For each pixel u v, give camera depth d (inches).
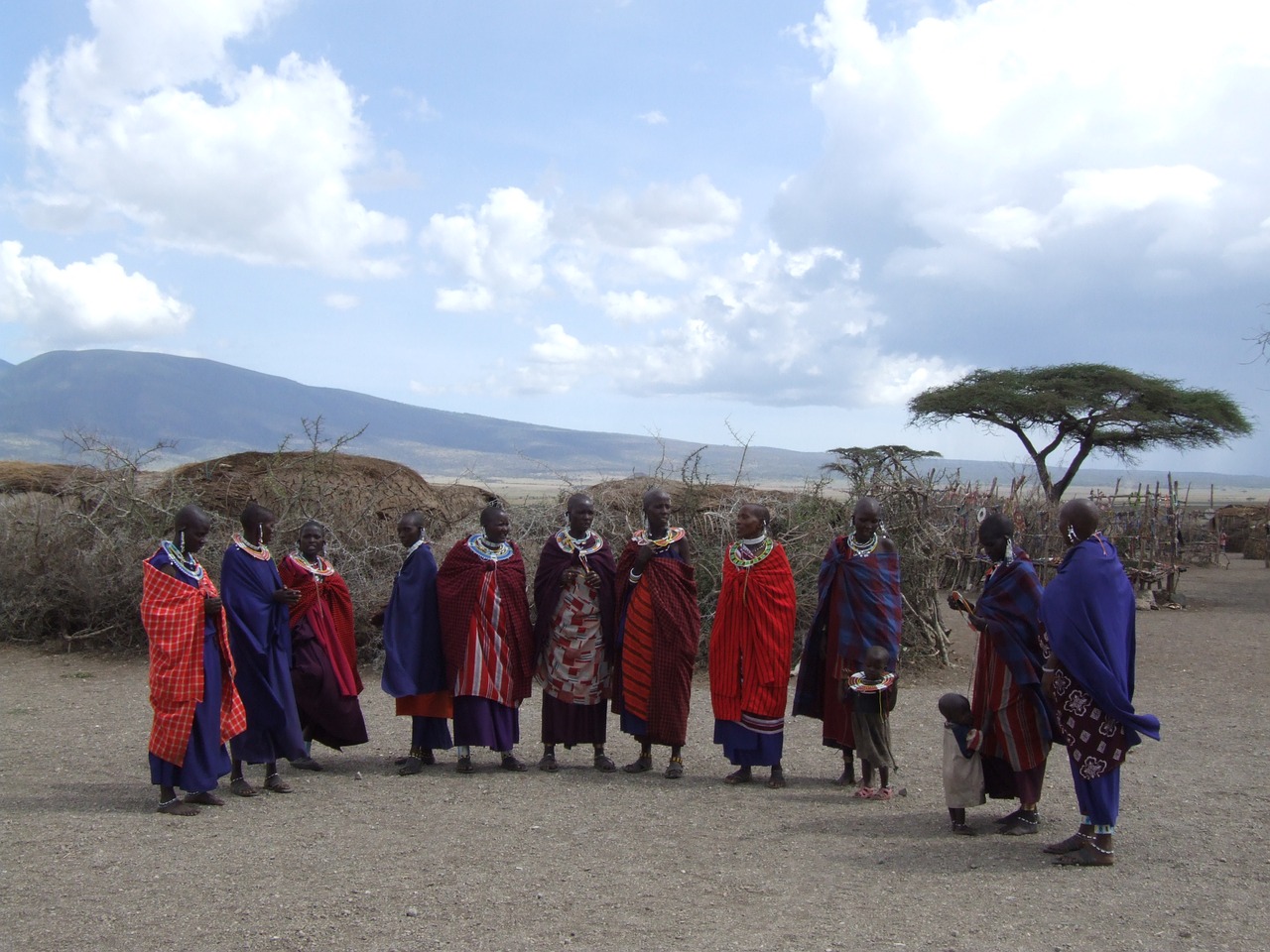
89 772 301.7
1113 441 1421.0
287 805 269.3
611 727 379.2
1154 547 806.5
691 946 176.4
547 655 307.3
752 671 289.9
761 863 223.5
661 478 550.0
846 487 542.6
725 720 293.0
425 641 302.4
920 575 494.6
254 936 180.2
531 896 200.8
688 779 300.2
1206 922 188.5
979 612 248.1
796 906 196.2
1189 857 227.3
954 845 237.0
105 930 182.7
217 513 532.4
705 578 495.5
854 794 282.7
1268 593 887.7
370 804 270.2
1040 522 784.3
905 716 390.0
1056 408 1307.8
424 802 272.5
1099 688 217.3
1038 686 239.0
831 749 340.5
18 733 349.7
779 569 292.7
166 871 215.2
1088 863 221.1
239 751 277.0
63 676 453.7
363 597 478.9
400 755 330.3
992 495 802.8
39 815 255.9
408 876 212.8
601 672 306.7
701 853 230.4
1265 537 1288.1
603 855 228.2
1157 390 1343.5
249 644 275.4
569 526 314.8
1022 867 221.0
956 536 687.1
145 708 391.9
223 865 219.3
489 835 242.8
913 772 309.9
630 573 304.0
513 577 306.5
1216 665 517.0
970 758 244.7
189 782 256.7
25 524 541.6
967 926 186.1
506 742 304.2
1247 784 290.7
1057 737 243.0
